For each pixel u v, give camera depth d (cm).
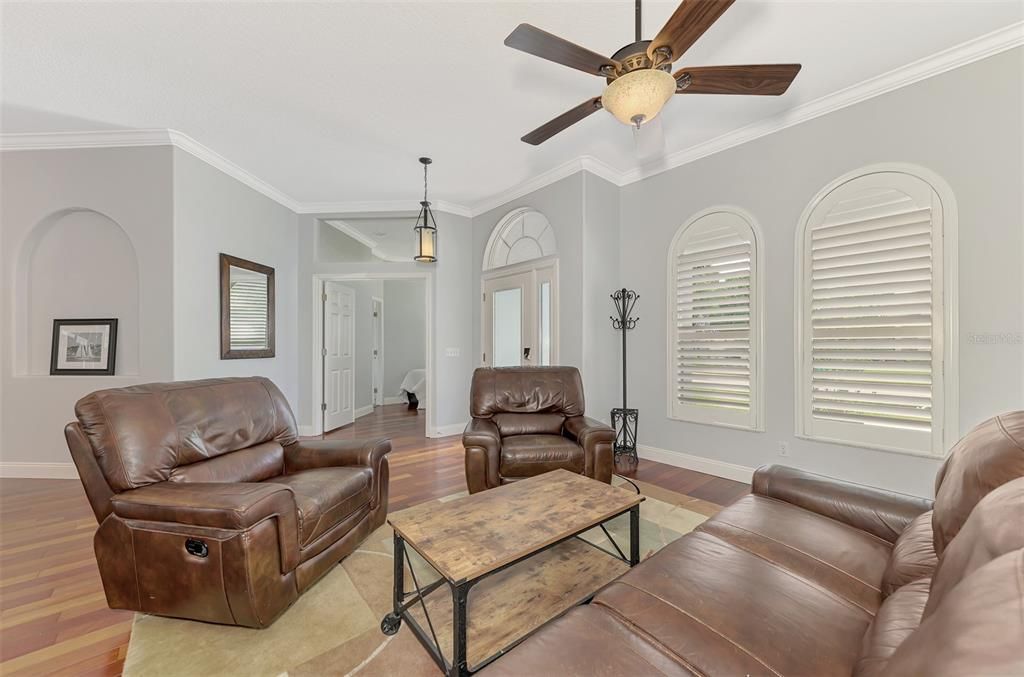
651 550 212
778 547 131
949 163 229
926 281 236
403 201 476
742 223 314
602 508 171
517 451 266
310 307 480
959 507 97
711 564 122
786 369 293
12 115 286
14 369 322
